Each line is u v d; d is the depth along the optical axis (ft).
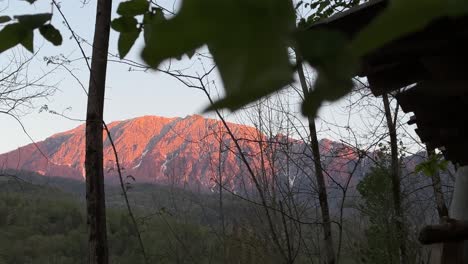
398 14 0.75
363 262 29.94
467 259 9.02
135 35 2.78
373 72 5.93
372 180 29.50
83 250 77.87
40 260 73.67
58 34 2.30
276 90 0.75
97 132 19.70
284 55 0.77
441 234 8.14
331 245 21.76
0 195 96.17
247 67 0.75
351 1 19.54
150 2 2.78
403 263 29.71
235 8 0.75
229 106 0.76
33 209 93.66
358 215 32.22
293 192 23.85
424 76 6.02
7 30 1.97
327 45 0.83
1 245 75.77
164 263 32.99
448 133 7.29
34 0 2.17
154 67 0.76
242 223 26.43
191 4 0.74
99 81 19.34
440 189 29.27
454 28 3.51
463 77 2.38
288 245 21.86
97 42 19.26
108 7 19.57
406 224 30.68
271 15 0.76
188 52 0.76
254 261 25.14
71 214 96.78
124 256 59.82
